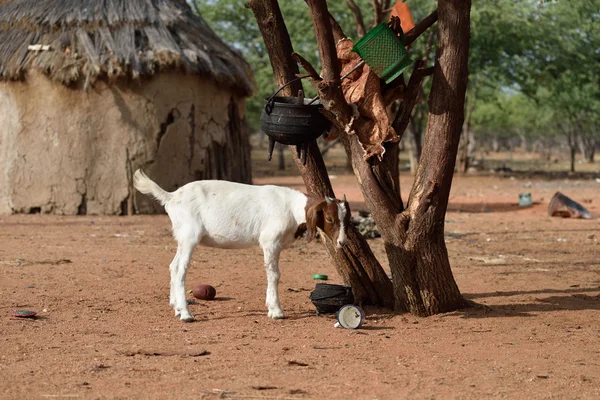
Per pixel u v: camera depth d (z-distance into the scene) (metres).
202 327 8.09
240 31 40.50
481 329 8.09
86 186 20.23
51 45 20.23
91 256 13.18
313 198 8.45
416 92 8.66
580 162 77.12
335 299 8.58
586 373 6.48
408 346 7.36
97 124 20.17
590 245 15.59
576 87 36.97
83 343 7.32
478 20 28.05
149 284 10.64
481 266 12.77
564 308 9.23
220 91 21.94
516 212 22.92
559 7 29.94
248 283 10.86
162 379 6.13
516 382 6.18
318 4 7.88
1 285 10.30
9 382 5.99
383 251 14.38
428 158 8.41
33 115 20.33
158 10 21.62
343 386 6.00
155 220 19.17
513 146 124.00
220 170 22.09
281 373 6.35
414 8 28.33
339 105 8.03
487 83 38.47
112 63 19.80
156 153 20.41
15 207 20.41
